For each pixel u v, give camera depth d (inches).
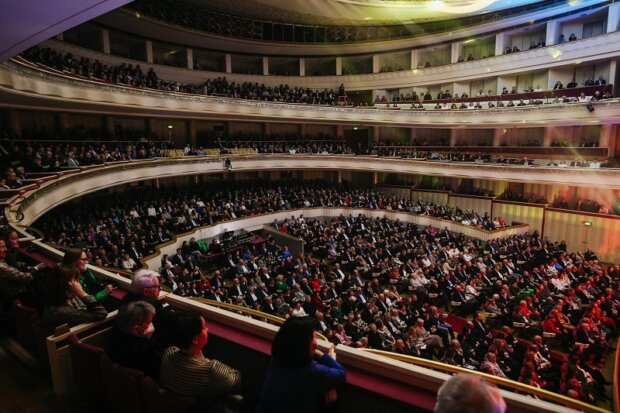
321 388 94.4
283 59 1333.7
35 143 631.8
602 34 893.8
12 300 191.5
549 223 944.3
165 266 594.2
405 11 1106.1
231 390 113.4
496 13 1095.6
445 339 436.8
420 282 620.1
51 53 661.9
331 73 1389.0
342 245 803.4
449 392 71.4
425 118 1141.1
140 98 786.2
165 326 125.0
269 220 954.7
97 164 655.1
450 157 1111.0
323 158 1178.6
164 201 837.2
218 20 1105.4
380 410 104.8
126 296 150.7
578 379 367.9
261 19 1179.3
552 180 900.6
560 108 893.8
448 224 958.4
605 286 589.0
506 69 1067.3
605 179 826.2
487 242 831.7
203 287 536.1
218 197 966.4
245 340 134.3
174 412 110.3
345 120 1175.0
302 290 555.8
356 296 534.9
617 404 212.4
